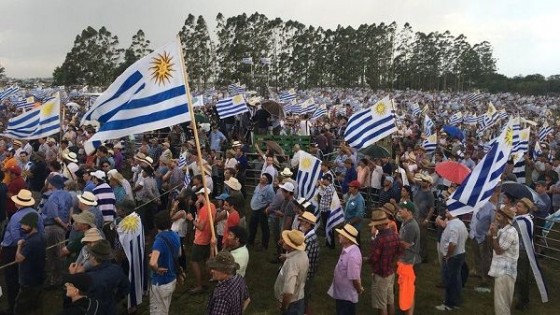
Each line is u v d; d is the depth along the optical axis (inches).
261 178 466.3
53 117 581.0
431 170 543.5
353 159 594.9
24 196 315.9
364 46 4776.1
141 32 3634.4
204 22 3602.4
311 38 4493.1
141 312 327.6
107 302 215.8
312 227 301.6
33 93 1940.2
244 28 3730.3
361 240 503.8
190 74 3627.0
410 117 1510.8
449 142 935.0
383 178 532.7
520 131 768.9
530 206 351.3
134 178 566.9
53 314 323.6
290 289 255.8
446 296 352.5
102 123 301.7
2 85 3093.0
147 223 476.4
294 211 396.2
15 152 650.8
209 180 500.4
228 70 3725.4
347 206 427.5
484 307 358.6
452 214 337.4
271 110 885.8
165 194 497.4
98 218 340.5
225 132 911.0
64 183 395.2
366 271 426.9
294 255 262.2
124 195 431.5
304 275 263.6
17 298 291.4
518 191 376.8
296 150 624.7
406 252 319.6
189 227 484.4
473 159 685.3
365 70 4904.0
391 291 301.1
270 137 788.0
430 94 3932.1
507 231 304.7
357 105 1909.4
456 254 342.0
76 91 2554.1
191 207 443.2
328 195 467.2
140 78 301.7
